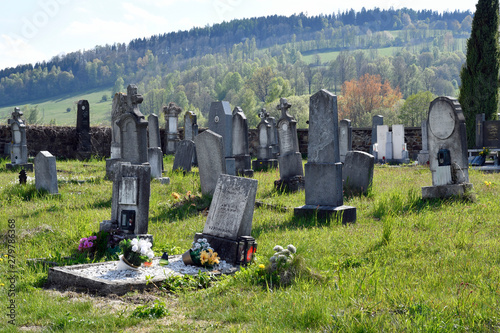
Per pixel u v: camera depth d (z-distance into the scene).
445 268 6.30
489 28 29.09
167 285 6.31
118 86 173.88
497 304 4.83
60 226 9.87
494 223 9.09
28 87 179.62
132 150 15.17
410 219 9.70
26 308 5.41
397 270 6.37
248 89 125.38
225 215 7.73
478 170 19.50
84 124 27.25
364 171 13.27
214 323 4.79
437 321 4.36
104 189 14.71
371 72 150.75
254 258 7.31
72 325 4.79
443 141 12.25
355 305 4.89
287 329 4.48
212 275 6.66
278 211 11.67
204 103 152.50
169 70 191.88
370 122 91.81
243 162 18.62
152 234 9.30
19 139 20.20
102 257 7.97
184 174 17.97
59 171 19.38
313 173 10.80
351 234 8.66
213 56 196.88
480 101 29.39
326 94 10.61
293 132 15.68
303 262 6.32
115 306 5.52
